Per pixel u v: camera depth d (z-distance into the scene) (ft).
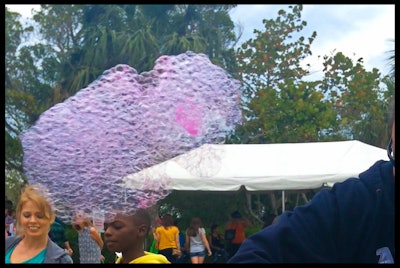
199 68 6.10
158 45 55.72
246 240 4.96
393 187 4.85
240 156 34.17
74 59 59.52
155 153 5.94
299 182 33.01
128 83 5.82
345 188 4.96
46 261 9.25
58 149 5.77
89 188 5.85
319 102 64.95
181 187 31.45
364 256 4.85
